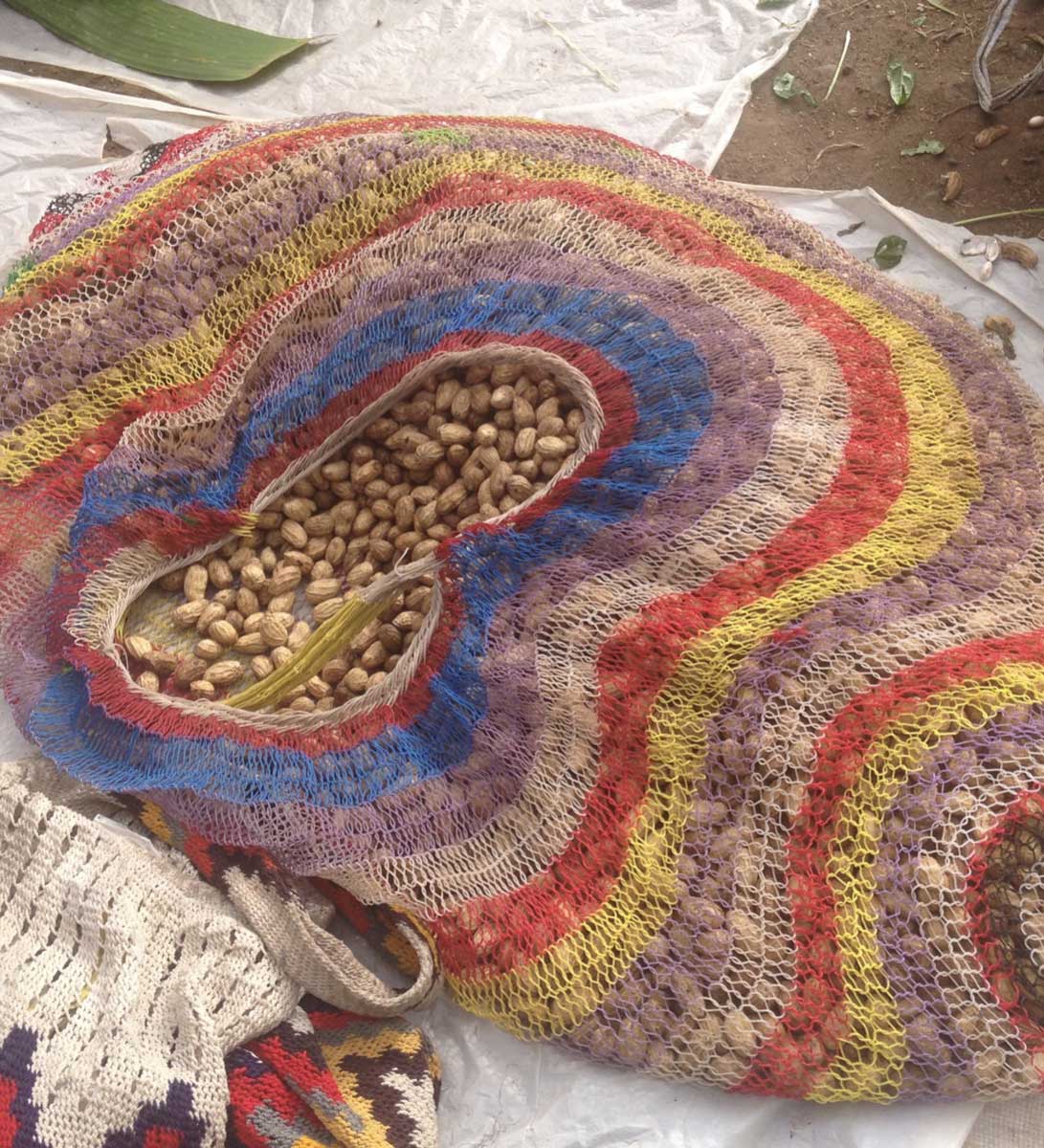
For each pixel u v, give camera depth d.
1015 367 1.17
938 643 0.81
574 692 0.86
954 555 0.88
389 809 0.88
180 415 1.00
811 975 0.77
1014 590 0.87
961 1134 0.78
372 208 1.06
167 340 1.01
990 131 1.35
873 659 0.80
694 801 0.83
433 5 1.45
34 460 1.00
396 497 1.05
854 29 1.44
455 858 0.87
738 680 0.82
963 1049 0.74
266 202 1.03
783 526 0.88
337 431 1.03
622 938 0.82
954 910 0.74
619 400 0.94
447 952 0.85
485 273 1.01
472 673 0.88
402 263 1.02
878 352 1.00
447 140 1.09
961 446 0.96
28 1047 0.77
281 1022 0.82
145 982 0.80
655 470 0.90
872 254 1.26
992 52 1.41
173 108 1.37
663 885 0.82
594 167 1.12
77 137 1.35
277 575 1.04
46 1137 0.74
